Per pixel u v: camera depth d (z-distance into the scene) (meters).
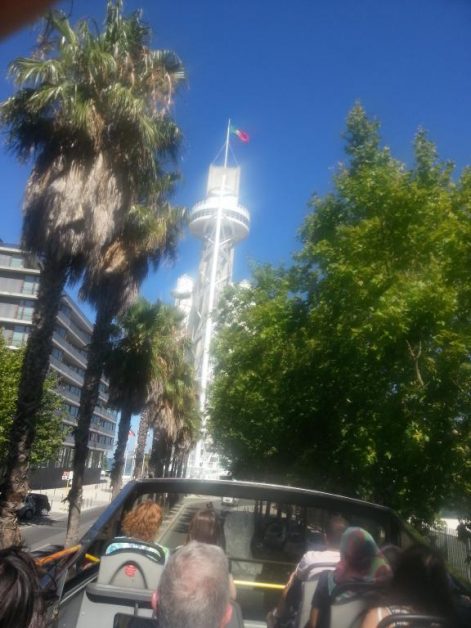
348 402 9.77
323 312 10.17
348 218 11.91
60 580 3.07
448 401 7.93
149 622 3.37
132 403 26.67
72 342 82.12
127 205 14.24
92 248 13.49
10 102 13.21
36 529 30.41
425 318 7.61
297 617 3.90
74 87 13.03
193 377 38.38
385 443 8.73
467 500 8.73
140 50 14.88
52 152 13.45
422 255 8.48
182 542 4.66
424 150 11.03
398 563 2.84
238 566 4.86
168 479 4.67
